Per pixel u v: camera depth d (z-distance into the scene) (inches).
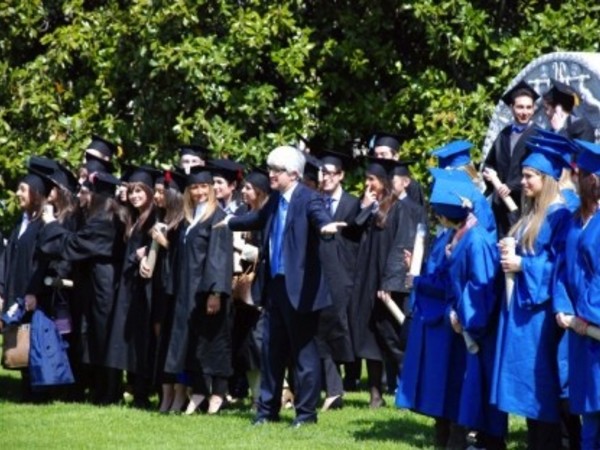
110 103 1253.1
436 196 704.4
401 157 1157.1
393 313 870.4
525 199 674.8
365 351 882.1
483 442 705.0
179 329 853.8
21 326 918.4
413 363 725.3
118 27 1230.9
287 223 777.6
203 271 850.1
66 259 910.4
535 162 665.6
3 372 1104.2
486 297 685.9
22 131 1272.1
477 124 1157.1
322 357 877.8
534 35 1163.9
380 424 799.7
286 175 785.6
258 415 807.7
